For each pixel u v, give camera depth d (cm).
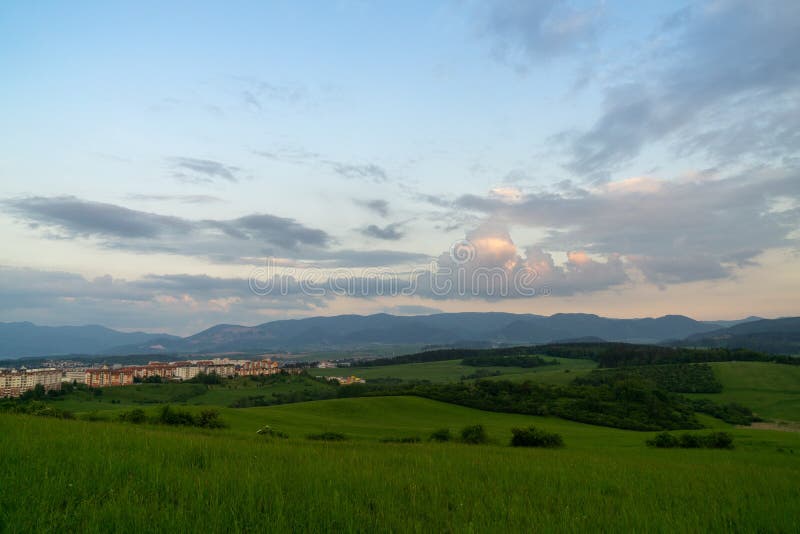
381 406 8988
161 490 1010
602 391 9931
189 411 3997
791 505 1254
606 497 1305
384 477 1334
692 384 11038
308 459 1599
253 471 1256
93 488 974
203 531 765
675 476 1853
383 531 835
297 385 14500
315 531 809
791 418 8788
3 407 3475
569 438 5647
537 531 902
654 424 7994
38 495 876
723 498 1366
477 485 1338
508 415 8981
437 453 2191
